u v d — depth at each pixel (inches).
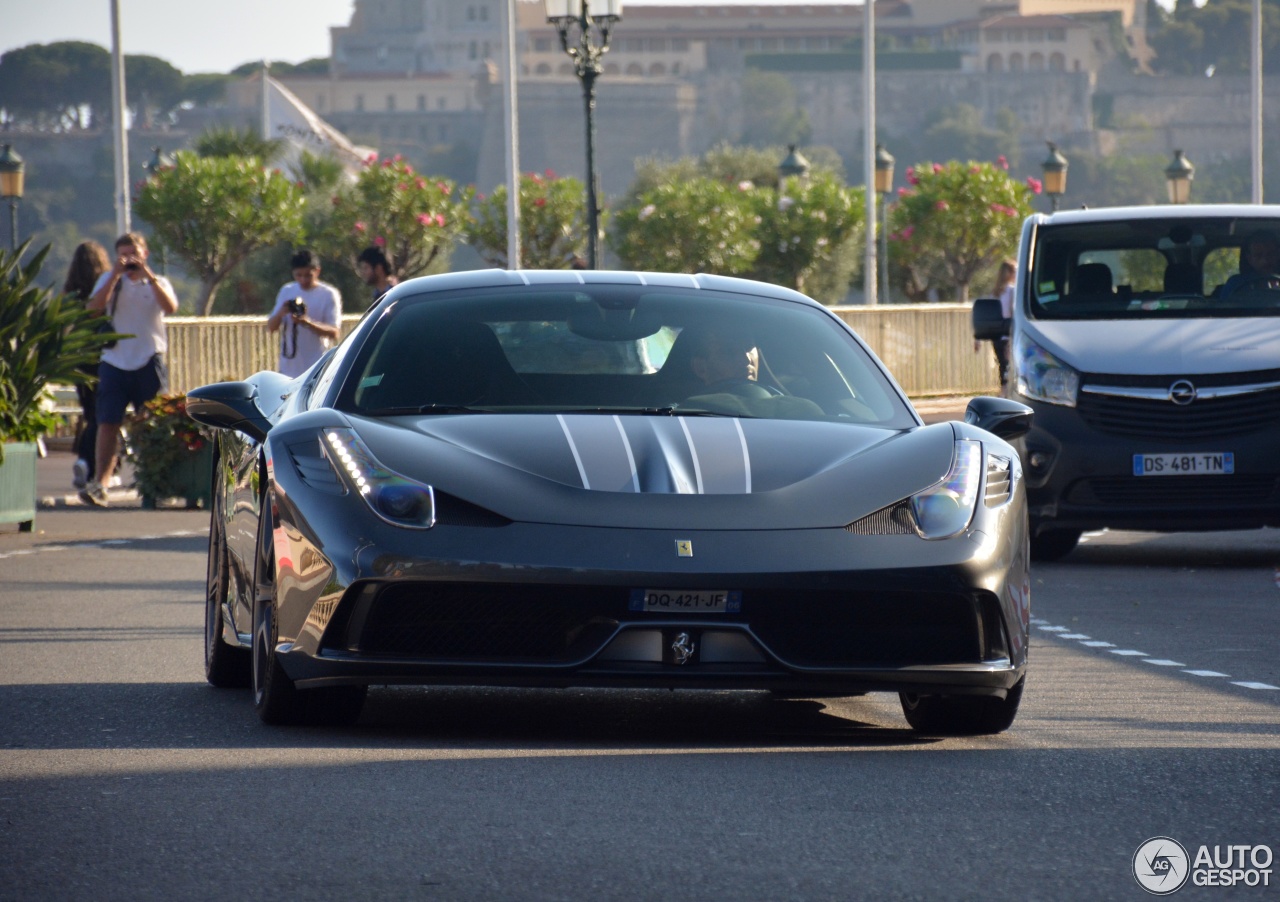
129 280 1766.7
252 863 416.2
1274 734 623.5
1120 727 641.6
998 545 585.6
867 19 4185.5
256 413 668.1
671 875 406.0
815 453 603.2
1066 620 984.3
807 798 492.7
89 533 1488.7
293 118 6505.9
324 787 502.3
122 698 682.8
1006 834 450.9
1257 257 1322.6
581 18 2716.5
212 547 741.9
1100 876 409.4
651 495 570.3
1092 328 1282.0
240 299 4456.2
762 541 560.1
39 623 936.9
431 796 490.3
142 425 1755.7
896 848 434.3
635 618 552.1
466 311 683.4
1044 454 1238.9
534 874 406.0
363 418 620.1
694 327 681.6
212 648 714.2
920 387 3430.1
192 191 4202.8
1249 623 972.6
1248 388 1222.3
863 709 689.0
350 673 561.0
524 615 556.4
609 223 4864.7
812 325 701.9
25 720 626.8
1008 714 613.6
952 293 4729.3
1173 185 3919.8
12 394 1471.5
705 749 577.9
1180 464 1221.1
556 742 588.7
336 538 566.6
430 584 554.9
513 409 633.0
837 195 4547.2
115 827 451.8
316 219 4571.9
